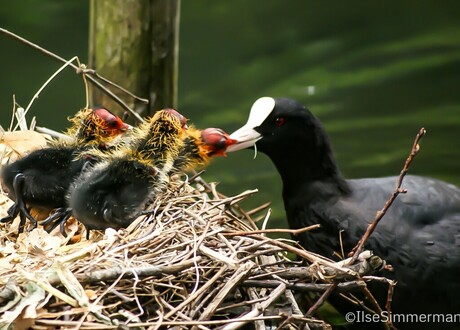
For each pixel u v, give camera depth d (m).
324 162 12.43
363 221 11.83
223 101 19.92
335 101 20.02
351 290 10.14
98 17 13.28
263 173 17.98
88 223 10.44
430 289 11.51
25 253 9.79
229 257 9.27
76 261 9.22
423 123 19.22
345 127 19.12
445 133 18.83
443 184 12.41
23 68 20.50
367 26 23.00
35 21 21.98
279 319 9.57
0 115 18.73
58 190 10.86
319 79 20.80
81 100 19.47
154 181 10.49
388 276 11.51
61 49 20.89
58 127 18.50
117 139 11.07
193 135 11.17
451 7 23.75
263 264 9.80
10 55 20.88
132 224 10.20
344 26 22.98
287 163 12.44
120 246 9.34
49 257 9.42
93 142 11.02
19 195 10.48
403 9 23.72
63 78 20.25
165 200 10.83
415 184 12.24
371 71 21.12
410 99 20.08
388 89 20.42
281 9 23.67
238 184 17.50
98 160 10.72
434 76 20.77
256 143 12.34
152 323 8.41
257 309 8.89
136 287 8.90
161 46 13.34
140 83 13.31
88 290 8.65
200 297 9.03
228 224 10.59
